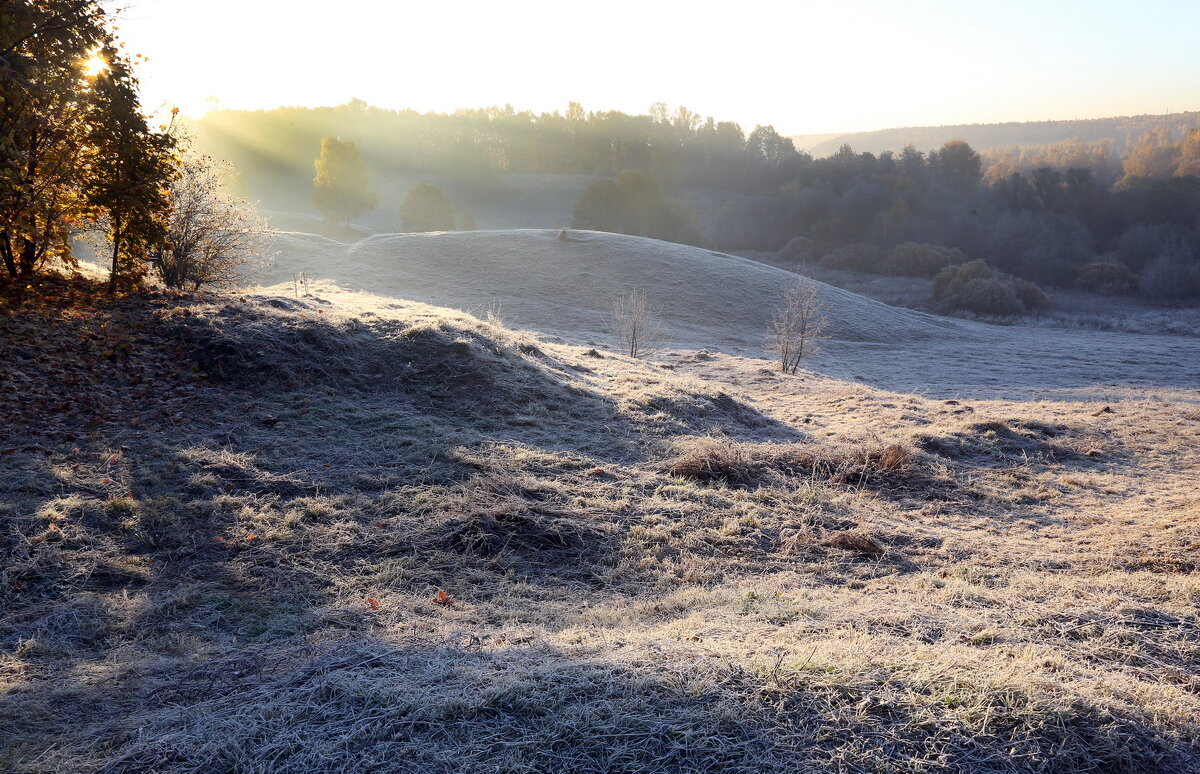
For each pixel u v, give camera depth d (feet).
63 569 23.32
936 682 14.64
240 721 13.44
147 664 17.78
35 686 16.33
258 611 22.06
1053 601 22.39
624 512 32.65
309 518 28.76
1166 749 13.53
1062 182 426.10
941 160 511.81
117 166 47.26
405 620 21.36
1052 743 13.07
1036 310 241.76
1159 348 163.22
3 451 30.68
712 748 12.31
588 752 12.26
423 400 45.01
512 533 28.60
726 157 581.53
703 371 91.20
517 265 180.86
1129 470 48.11
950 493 40.60
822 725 13.05
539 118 639.76
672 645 16.96
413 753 12.21
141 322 45.27
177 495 29.35
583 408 48.62
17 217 42.39
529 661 16.15
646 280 176.76
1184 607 22.11
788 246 395.75
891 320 178.40
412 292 161.27
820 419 60.85
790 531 32.32
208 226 77.00
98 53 45.55
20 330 40.88
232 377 42.09
